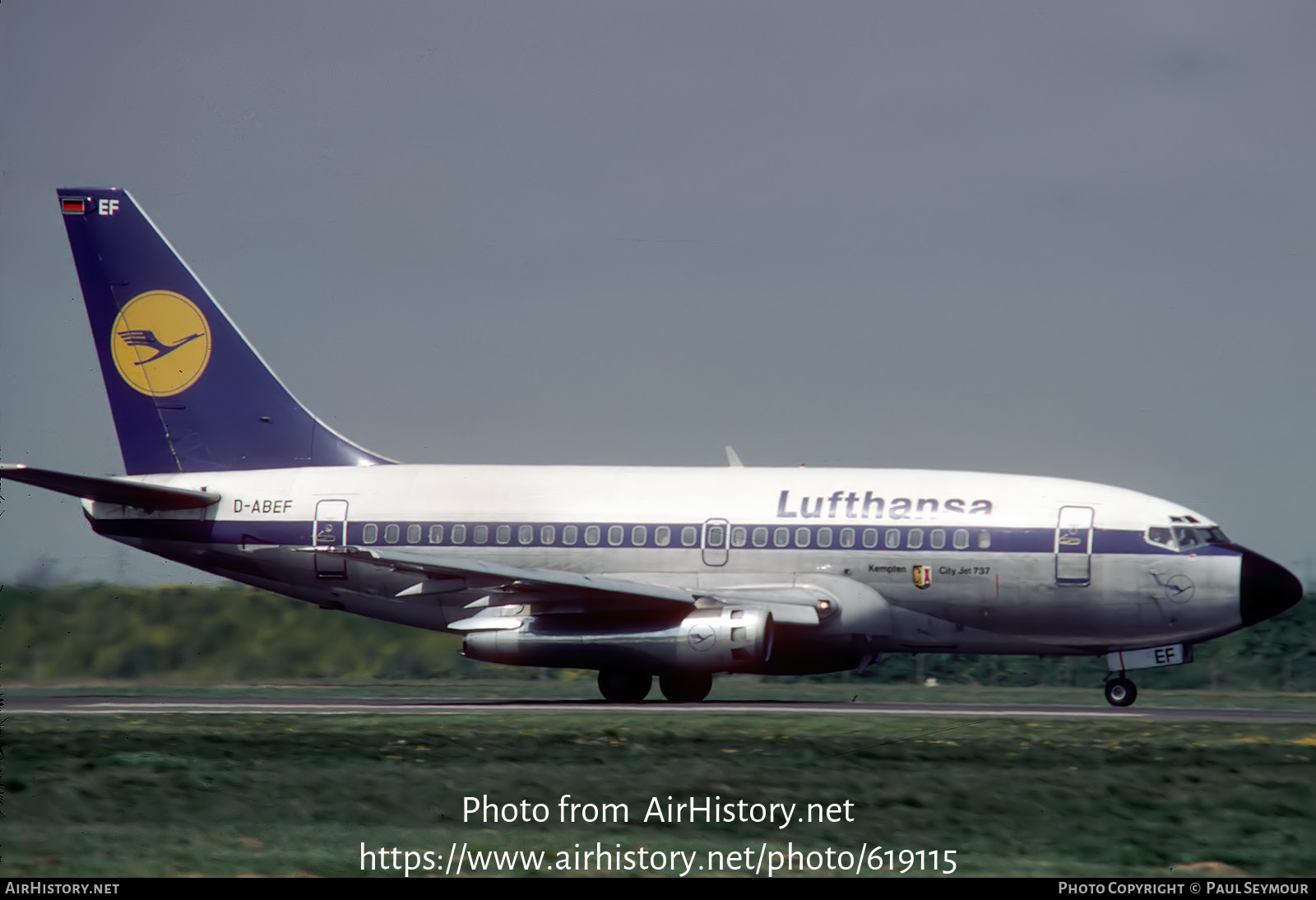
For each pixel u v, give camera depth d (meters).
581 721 93.56
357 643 163.62
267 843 55.25
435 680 161.12
